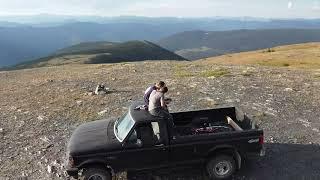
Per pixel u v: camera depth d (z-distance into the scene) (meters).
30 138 17.75
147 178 13.41
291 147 15.74
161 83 12.92
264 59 92.25
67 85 29.36
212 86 26.81
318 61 76.25
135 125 12.41
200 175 13.52
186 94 24.56
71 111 21.64
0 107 23.50
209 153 12.77
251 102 22.31
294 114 20.02
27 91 28.02
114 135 12.95
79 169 12.33
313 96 23.84
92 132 13.42
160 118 12.51
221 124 14.69
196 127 14.63
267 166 14.10
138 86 28.08
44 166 14.77
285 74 33.41
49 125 19.47
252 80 29.33
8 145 17.00
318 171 13.62
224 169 12.95
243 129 13.96
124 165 12.55
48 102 23.92
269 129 17.78
